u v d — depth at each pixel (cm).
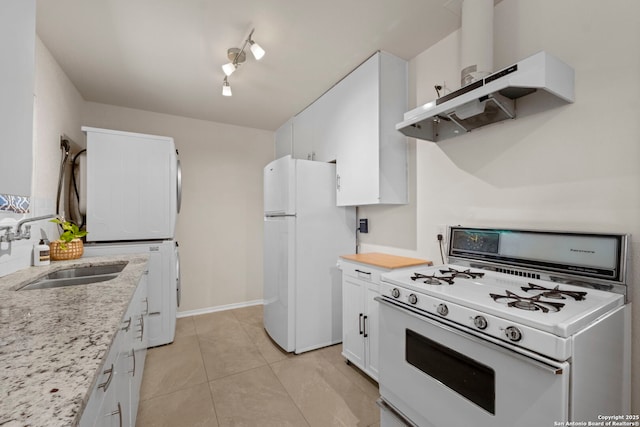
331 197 255
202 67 225
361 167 220
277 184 257
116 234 237
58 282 153
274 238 260
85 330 76
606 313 98
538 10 143
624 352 106
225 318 324
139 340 166
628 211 114
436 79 198
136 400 154
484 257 156
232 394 184
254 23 175
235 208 363
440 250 190
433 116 153
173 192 258
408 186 216
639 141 111
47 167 199
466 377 103
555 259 127
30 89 94
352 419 162
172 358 231
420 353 122
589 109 125
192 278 337
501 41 159
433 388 115
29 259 174
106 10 162
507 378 90
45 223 198
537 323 85
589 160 124
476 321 100
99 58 211
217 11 164
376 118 206
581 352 84
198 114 327
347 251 261
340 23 176
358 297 205
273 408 171
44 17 167
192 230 339
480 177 167
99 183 232
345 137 238
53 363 59
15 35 85
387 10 166
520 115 146
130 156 243
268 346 253
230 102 294
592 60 124
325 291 251
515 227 150
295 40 193
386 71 209
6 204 151
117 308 94
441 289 122
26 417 42
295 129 328
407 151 218
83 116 283
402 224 221
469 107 140
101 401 73
